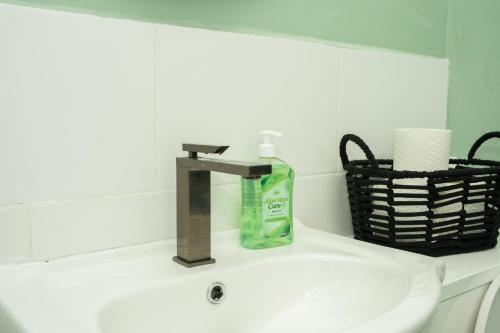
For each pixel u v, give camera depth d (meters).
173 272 0.68
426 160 0.94
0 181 0.64
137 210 0.76
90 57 0.70
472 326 0.86
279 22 0.92
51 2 0.67
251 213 0.79
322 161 1.00
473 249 0.97
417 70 1.17
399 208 0.94
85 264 0.69
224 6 0.84
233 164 0.62
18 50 0.64
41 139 0.67
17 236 0.66
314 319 0.72
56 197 0.68
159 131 0.77
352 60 1.03
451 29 1.25
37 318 0.50
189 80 0.80
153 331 0.63
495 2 1.25
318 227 1.01
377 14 1.09
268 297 0.74
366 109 1.07
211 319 0.68
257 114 0.89
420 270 0.66
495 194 0.96
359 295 0.71
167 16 0.78
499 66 1.25
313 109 0.97
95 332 0.48
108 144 0.72
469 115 1.25
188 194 0.70
